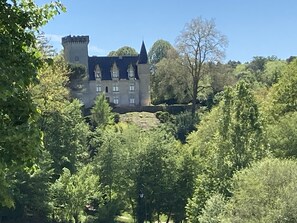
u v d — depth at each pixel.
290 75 55.22
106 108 96.75
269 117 52.12
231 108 43.31
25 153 11.82
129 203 60.53
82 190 50.34
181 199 57.31
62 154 56.91
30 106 12.15
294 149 42.69
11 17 12.25
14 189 44.88
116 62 130.88
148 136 60.75
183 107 114.75
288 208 28.31
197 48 104.00
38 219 49.34
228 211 31.42
